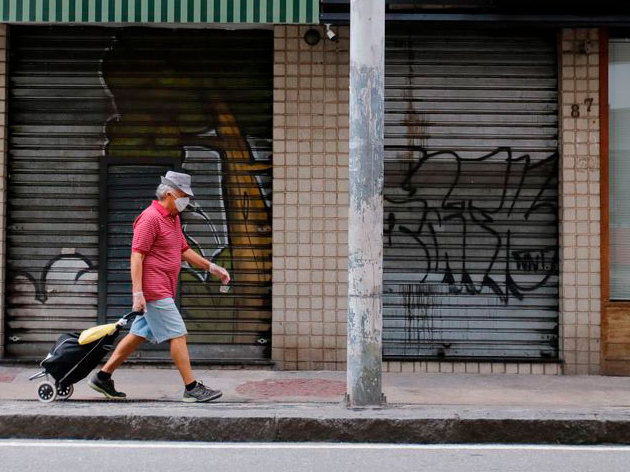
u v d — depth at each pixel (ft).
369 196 25.22
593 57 32.76
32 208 33.06
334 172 32.60
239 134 33.09
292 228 32.58
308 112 32.60
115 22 31.83
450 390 29.45
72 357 25.54
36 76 33.01
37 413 23.90
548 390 29.68
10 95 32.94
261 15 30.53
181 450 22.66
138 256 25.44
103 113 33.06
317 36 32.65
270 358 32.99
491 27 32.30
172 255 26.08
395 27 32.86
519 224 33.14
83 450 22.50
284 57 32.60
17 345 32.99
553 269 33.14
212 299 33.04
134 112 33.06
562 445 23.77
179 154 33.04
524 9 31.32
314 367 32.63
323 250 32.63
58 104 33.04
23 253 33.06
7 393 27.81
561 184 32.86
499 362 32.83
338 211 32.63
